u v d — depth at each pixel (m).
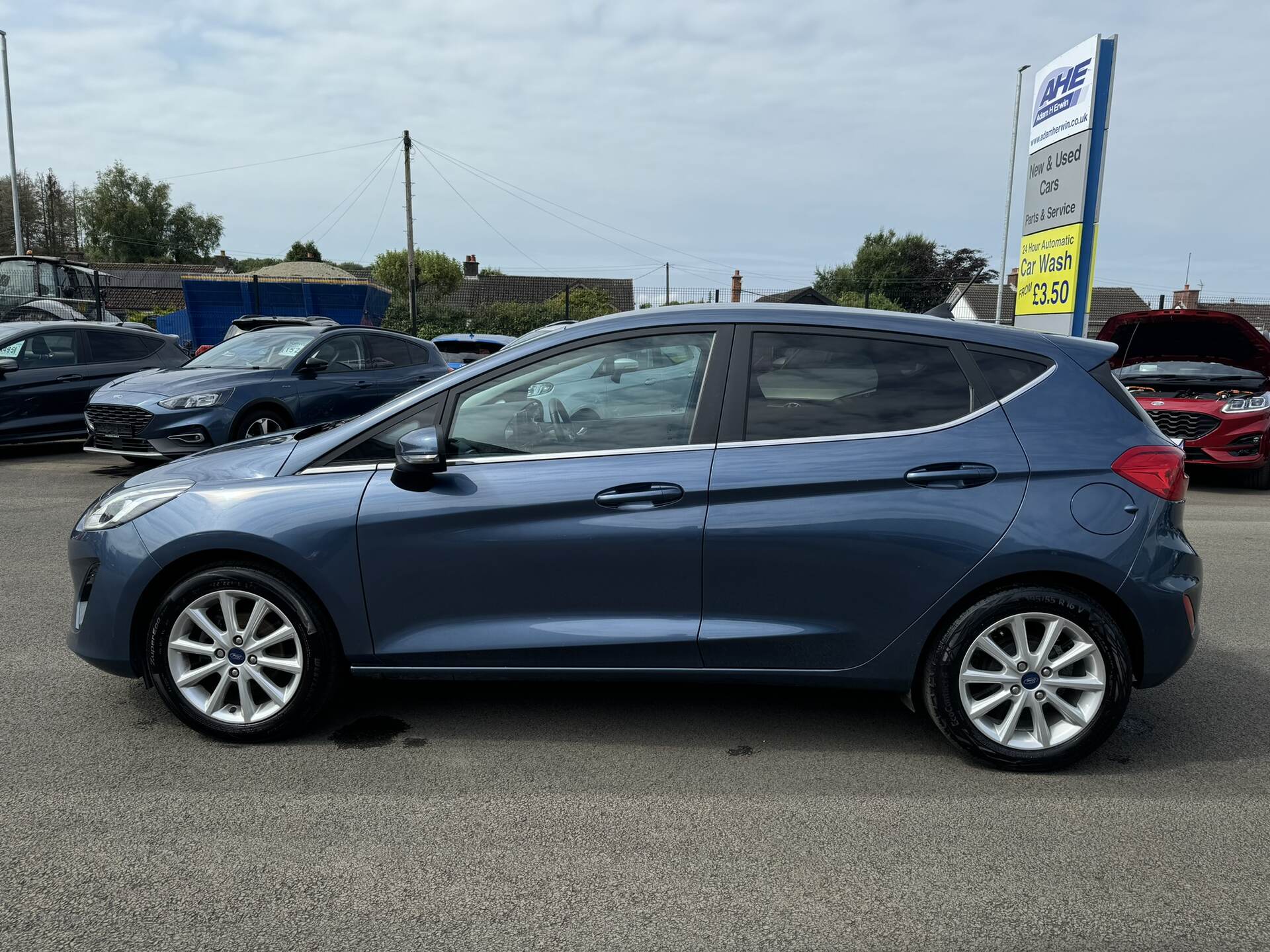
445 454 3.25
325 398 9.42
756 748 3.38
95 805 2.88
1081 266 15.40
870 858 2.64
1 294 18.14
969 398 3.21
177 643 3.28
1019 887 2.51
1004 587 3.14
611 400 3.26
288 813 2.85
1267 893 2.49
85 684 3.87
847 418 3.20
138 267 55.75
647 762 3.25
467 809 2.89
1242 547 7.02
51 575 5.52
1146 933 2.31
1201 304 42.00
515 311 32.78
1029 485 3.10
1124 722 3.70
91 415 8.62
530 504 3.16
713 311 3.36
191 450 8.42
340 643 3.31
